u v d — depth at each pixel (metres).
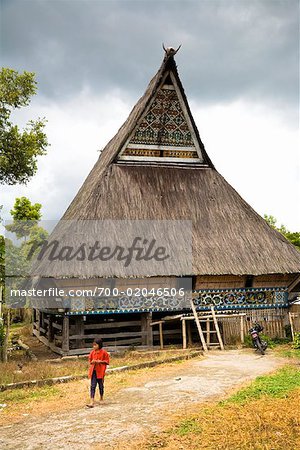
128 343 19.86
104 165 25.02
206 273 19.91
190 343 20.27
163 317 20.94
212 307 20.27
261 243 22.11
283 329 21.39
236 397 11.06
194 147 24.36
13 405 11.34
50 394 12.28
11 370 15.19
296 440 8.34
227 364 15.93
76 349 18.81
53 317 21.80
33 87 19.09
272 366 15.32
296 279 21.58
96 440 8.61
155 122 23.92
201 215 22.41
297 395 11.05
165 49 23.36
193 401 10.98
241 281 21.03
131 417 9.87
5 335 19.69
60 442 8.59
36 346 22.97
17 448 8.40
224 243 21.55
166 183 23.17
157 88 23.80
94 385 10.94
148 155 23.77
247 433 8.64
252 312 21.11
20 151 18.94
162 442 8.41
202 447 8.15
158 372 14.80
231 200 23.64
